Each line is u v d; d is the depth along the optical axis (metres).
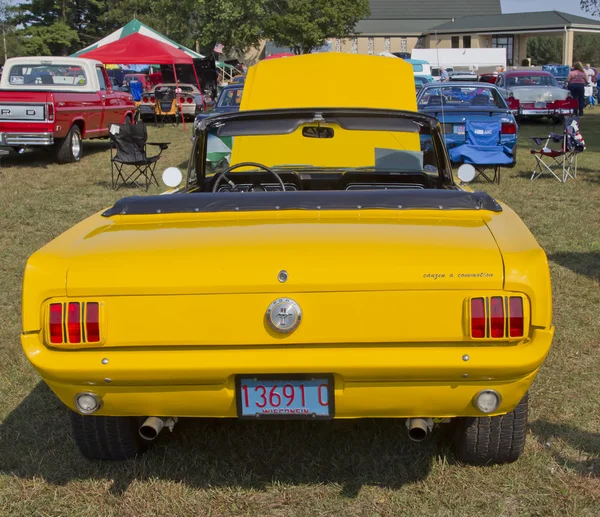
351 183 4.55
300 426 3.54
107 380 2.55
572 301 5.39
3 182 11.42
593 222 8.09
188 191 4.12
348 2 44.38
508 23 62.44
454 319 2.48
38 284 2.56
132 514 2.88
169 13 45.44
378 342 2.50
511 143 11.36
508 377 2.51
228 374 2.52
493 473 3.09
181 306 2.52
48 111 12.73
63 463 3.25
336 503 2.91
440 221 2.92
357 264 2.51
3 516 2.86
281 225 2.87
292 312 2.48
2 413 3.78
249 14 44.00
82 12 67.88
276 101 5.72
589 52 73.12
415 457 3.22
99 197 10.05
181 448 3.34
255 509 2.89
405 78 5.72
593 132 19.69
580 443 3.34
